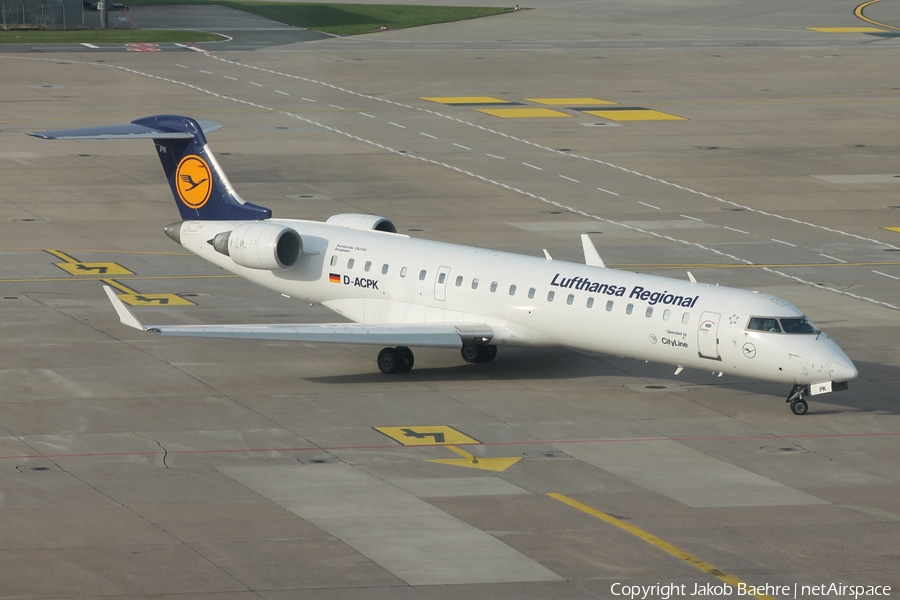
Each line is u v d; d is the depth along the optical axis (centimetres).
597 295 13438
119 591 8438
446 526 9750
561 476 10988
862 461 11588
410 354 14250
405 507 10150
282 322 16275
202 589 8494
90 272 18688
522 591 8594
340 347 15438
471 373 14338
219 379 13800
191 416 12450
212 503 10125
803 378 12475
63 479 10594
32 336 15238
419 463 11256
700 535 9669
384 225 15950
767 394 13700
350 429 12188
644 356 13375
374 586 8625
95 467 10919
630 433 12256
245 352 15000
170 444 11594
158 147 16512
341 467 11100
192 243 16100
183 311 16688
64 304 16850
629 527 9806
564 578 8825
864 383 14125
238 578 8688
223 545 9262
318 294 15462
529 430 12275
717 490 10712
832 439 12206
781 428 12519
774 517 10094
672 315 12988
